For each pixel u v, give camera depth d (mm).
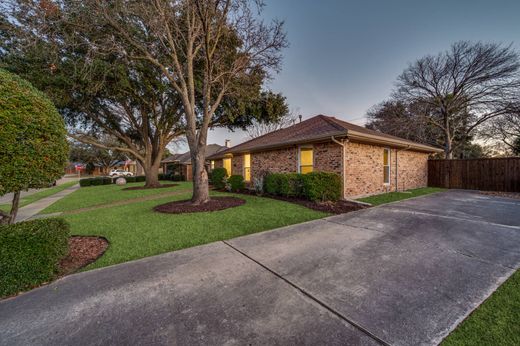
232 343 1664
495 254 3305
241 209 6688
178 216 5984
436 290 2363
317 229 4656
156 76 11977
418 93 18031
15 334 1825
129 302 2240
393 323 1857
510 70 13883
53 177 3162
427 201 7906
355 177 8586
